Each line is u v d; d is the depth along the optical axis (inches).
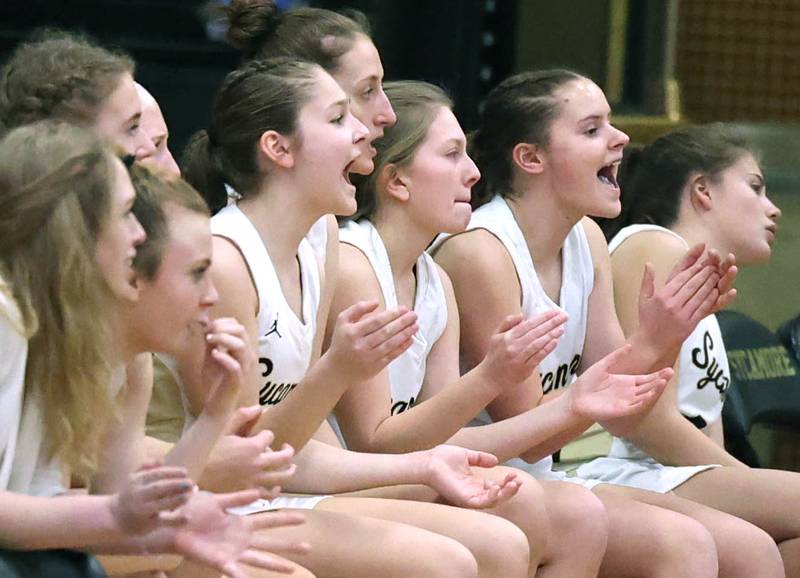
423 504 267.4
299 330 277.9
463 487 265.7
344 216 307.1
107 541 197.8
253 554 204.1
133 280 216.8
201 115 525.3
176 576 239.9
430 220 301.7
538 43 572.1
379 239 302.8
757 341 375.2
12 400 205.8
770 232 356.8
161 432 276.2
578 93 323.0
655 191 361.1
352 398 289.4
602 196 323.6
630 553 297.3
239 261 268.8
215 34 524.7
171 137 522.3
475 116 554.9
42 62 265.3
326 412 258.1
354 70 309.7
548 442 304.7
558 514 282.0
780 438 478.6
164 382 276.1
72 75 261.0
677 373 337.1
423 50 550.6
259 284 271.0
